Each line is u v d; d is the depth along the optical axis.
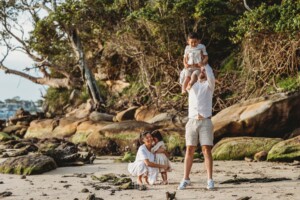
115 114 27.47
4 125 30.72
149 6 23.86
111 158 15.13
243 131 15.41
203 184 8.52
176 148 15.48
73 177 10.02
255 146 13.37
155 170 8.70
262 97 16.19
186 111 20.66
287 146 12.46
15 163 10.88
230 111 16.23
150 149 8.87
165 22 22.69
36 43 31.33
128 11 25.81
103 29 26.56
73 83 33.06
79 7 26.03
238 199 6.68
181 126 17.50
